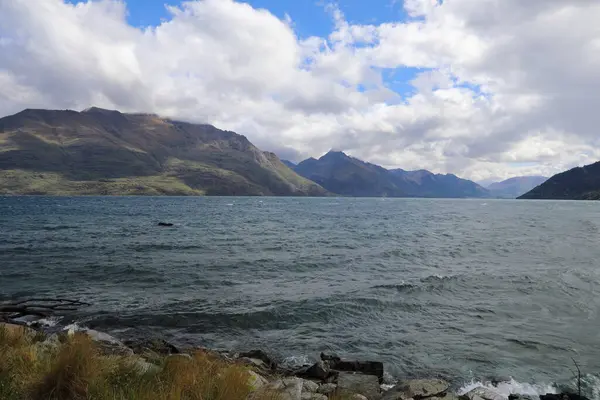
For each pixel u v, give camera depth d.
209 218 88.31
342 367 12.60
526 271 28.52
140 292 21.73
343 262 32.47
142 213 102.81
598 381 12.21
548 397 10.99
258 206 170.00
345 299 20.66
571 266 30.66
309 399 8.29
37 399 6.02
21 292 21.33
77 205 143.38
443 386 9.79
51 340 10.41
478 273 27.70
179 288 22.81
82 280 24.38
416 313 18.73
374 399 9.80
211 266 29.61
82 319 17.05
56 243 41.09
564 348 14.66
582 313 18.67
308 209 145.25
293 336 15.86
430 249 40.69
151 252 36.12
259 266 30.11
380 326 17.02
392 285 23.84
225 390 6.64
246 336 15.82
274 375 11.74
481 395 10.35
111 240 44.62
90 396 6.02
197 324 16.86
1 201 172.25
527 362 13.55
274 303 19.83
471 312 18.91
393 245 43.88
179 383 6.60
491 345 14.95
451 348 14.69
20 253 34.16
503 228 67.69
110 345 12.83
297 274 27.45
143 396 5.97
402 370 12.97
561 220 89.38
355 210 140.62
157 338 15.16
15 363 7.05
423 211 137.50
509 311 19.02
